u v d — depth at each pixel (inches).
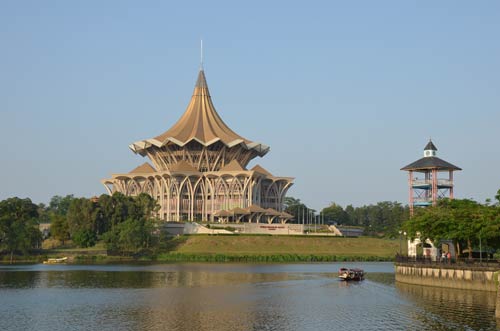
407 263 4020.7
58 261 6382.9
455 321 2532.0
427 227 3890.3
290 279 4439.0
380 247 7785.4
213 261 6648.6
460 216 3789.4
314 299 3287.4
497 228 3420.3
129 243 6929.1
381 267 5930.1
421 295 3316.9
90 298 3312.0
